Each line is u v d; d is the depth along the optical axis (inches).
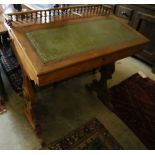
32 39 41.1
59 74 37.5
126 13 91.7
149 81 82.7
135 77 84.3
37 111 61.7
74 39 44.8
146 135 57.9
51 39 42.8
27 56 36.1
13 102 64.1
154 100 72.0
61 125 57.9
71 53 39.8
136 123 61.5
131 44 48.4
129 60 98.3
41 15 49.3
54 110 62.9
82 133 56.1
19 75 68.3
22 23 46.3
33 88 53.2
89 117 61.9
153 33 84.7
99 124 59.6
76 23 52.2
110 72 63.1
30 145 51.4
